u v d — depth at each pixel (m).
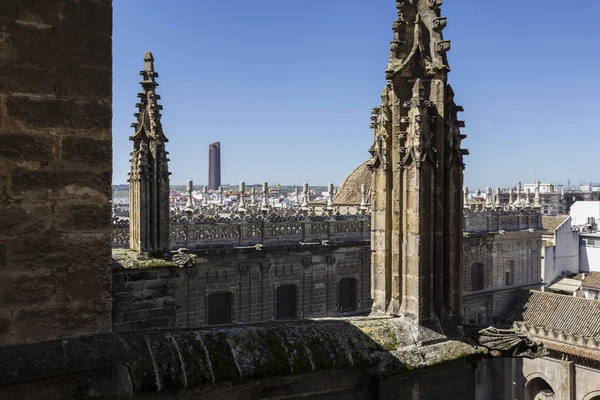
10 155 6.45
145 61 24.95
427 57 12.23
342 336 10.85
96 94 7.02
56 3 6.74
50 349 6.55
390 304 12.26
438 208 11.98
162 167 24.09
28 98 6.56
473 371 12.01
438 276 11.95
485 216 68.69
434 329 11.69
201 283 44.19
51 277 6.70
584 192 175.50
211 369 9.19
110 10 7.14
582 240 93.31
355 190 76.94
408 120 11.92
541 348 12.04
